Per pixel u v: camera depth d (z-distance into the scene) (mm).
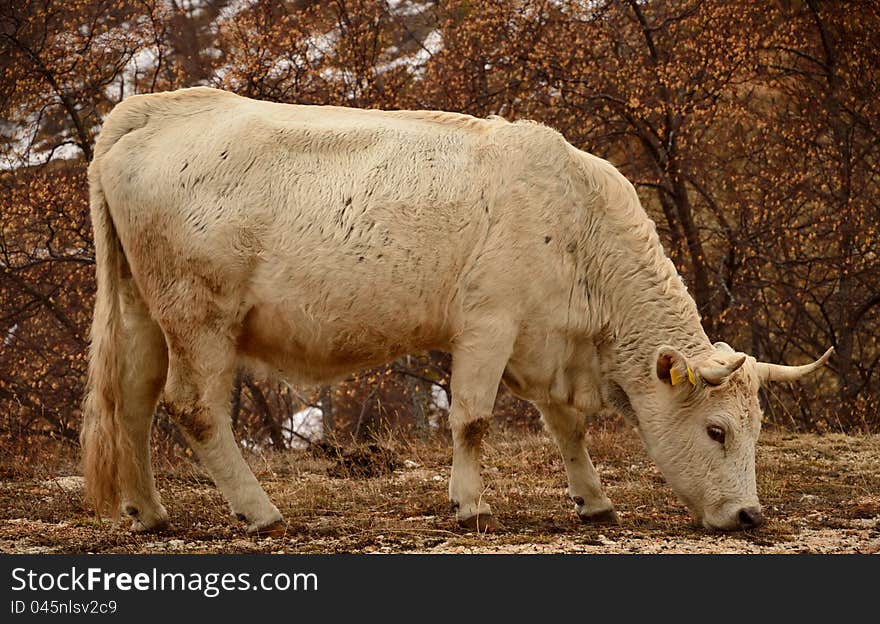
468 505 7043
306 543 6719
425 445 11328
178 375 7000
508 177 6996
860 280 19188
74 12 18141
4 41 17828
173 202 6863
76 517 7781
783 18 19859
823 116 19688
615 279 7227
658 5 19641
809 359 20562
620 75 18156
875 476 9484
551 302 7055
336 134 7020
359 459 9984
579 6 18406
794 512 8008
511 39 18391
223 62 18484
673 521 7535
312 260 6836
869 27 19766
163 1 18594
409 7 20109
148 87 18594
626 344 7246
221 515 7734
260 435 19438
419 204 6898
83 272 18250
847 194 18906
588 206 7199
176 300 6918
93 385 7000
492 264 6898
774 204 18938
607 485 9102
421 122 7211
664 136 19281
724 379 6867
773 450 10859
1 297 18078
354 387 18984
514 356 7125
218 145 6930
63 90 18047
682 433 7020
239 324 7000
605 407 7441
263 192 6863
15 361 17562
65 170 17906
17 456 11297
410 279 6883
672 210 21000
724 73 18453
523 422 17047
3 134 17844
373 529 7117
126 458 7090
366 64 18422
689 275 19609
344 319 6910
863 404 18531
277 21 18500
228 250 6832
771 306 21031
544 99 18734
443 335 7102
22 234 17828
